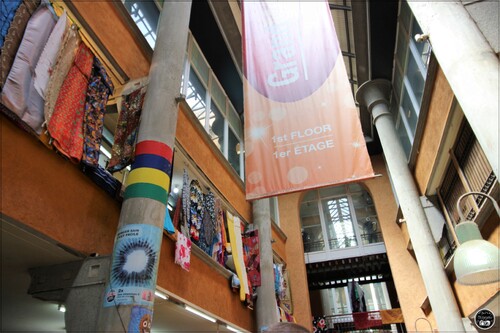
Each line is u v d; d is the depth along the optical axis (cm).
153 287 389
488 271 345
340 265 1458
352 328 1480
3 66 328
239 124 1220
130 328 349
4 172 325
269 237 1009
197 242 673
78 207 407
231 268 895
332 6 1094
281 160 516
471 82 425
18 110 331
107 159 614
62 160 396
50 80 374
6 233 345
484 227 638
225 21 1043
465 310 821
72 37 422
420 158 961
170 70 562
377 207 1446
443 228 917
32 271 418
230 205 915
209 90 1020
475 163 675
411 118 1097
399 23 1023
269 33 641
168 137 495
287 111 554
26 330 627
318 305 1741
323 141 512
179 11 651
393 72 1171
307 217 1609
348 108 528
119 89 569
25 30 358
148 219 415
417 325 1163
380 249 1405
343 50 1277
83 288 386
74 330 365
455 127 710
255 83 593
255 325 865
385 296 2062
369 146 1559
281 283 1077
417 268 1259
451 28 473
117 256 388
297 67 591
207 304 653
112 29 552
